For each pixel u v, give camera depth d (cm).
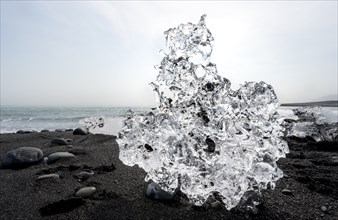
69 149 373
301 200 202
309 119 531
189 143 198
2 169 298
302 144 443
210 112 209
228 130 199
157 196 202
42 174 270
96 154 347
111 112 2873
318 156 353
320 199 204
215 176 185
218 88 213
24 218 181
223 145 196
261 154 195
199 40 221
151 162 207
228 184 180
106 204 197
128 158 217
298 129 511
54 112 2831
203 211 184
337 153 374
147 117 217
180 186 198
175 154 194
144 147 215
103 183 239
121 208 191
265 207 189
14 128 1036
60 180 250
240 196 178
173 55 225
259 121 200
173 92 224
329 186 231
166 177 198
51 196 214
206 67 216
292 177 254
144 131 214
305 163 311
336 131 482
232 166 186
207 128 203
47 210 191
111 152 357
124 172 269
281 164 306
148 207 191
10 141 480
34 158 314
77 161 316
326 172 274
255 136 198
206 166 189
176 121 204
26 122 1378
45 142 460
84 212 187
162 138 204
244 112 202
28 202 205
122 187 229
